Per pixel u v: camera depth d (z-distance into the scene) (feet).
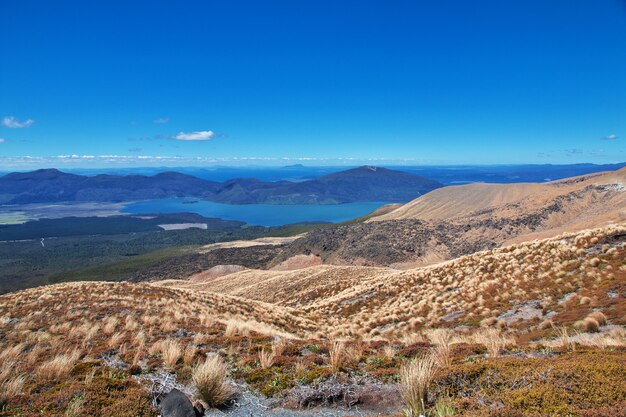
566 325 44.73
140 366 34.65
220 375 27.12
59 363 32.78
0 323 62.69
